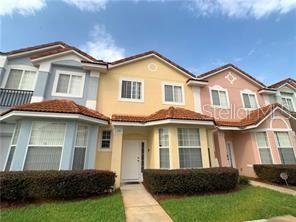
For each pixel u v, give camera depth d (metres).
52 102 8.95
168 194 7.55
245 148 12.56
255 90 15.77
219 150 12.03
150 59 13.77
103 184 7.47
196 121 9.73
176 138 9.52
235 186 8.52
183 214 5.28
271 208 5.64
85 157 8.83
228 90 14.95
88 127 9.37
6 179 6.14
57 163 7.84
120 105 11.72
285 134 12.13
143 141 11.59
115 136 9.89
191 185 7.59
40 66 10.95
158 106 12.48
